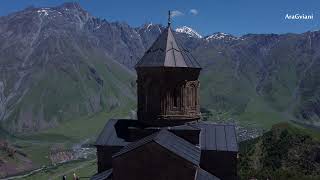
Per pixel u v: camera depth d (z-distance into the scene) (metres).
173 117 38.16
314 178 83.12
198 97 40.03
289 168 92.50
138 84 40.31
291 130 104.12
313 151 95.88
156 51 38.97
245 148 104.62
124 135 39.50
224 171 37.56
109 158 38.88
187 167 32.41
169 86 38.16
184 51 39.47
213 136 38.91
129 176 33.22
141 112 39.91
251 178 84.38
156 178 32.81
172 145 33.88
